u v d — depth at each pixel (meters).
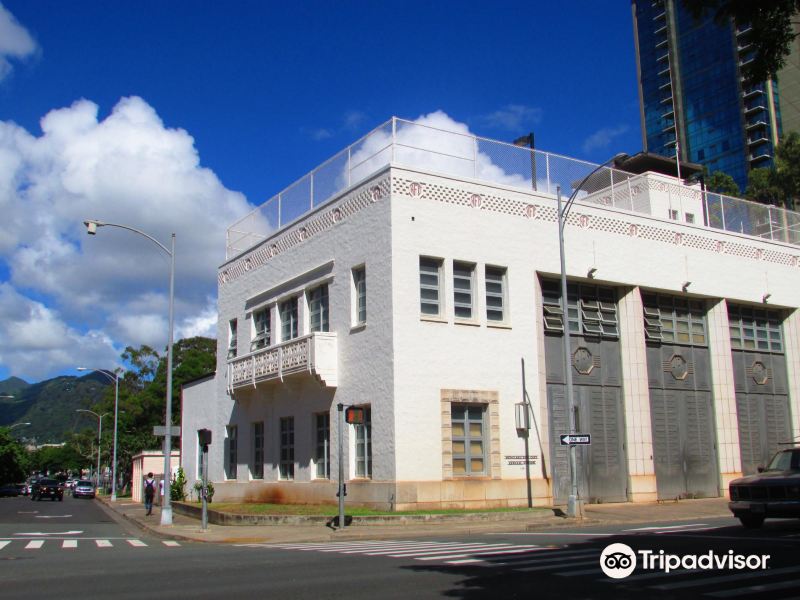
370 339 24.23
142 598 9.13
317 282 27.45
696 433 29.92
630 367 28.19
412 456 22.78
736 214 33.88
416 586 9.62
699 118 118.44
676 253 30.19
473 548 14.23
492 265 25.42
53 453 176.75
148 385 76.69
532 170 27.41
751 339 33.00
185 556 14.20
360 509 23.06
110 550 16.05
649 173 32.59
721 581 9.62
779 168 58.31
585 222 27.84
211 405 35.69
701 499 29.00
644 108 127.81
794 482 15.89
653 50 127.62
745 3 10.52
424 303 24.12
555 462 25.80
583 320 27.80
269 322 31.39
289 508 25.05
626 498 27.27
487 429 24.39
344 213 26.48
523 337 25.58
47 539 19.75
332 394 25.91
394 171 24.16
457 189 25.17
